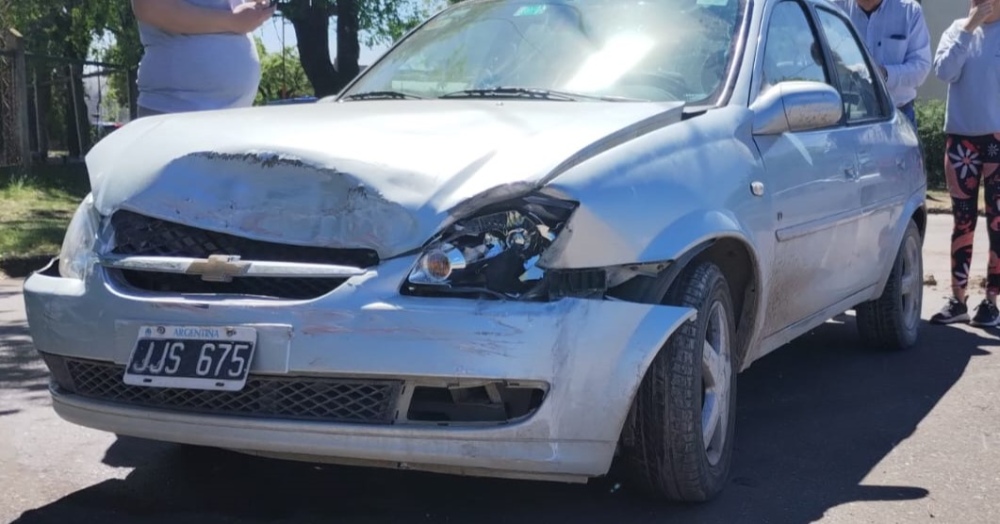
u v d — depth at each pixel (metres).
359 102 4.14
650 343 3.09
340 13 18.78
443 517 3.47
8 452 4.13
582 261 3.07
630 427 3.34
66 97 21.34
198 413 3.15
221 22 4.98
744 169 3.81
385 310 2.96
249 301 3.08
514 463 3.00
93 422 3.37
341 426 3.00
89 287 3.32
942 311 6.75
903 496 3.69
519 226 3.03
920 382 5.27
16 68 16.06
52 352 3.42
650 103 3.82
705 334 3.44
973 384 5.22
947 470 3.96
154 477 3.87
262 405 3.08
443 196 3.05
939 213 15.31
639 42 4.34
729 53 4.25
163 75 5.00
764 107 4.10
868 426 4.53
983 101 6.35
